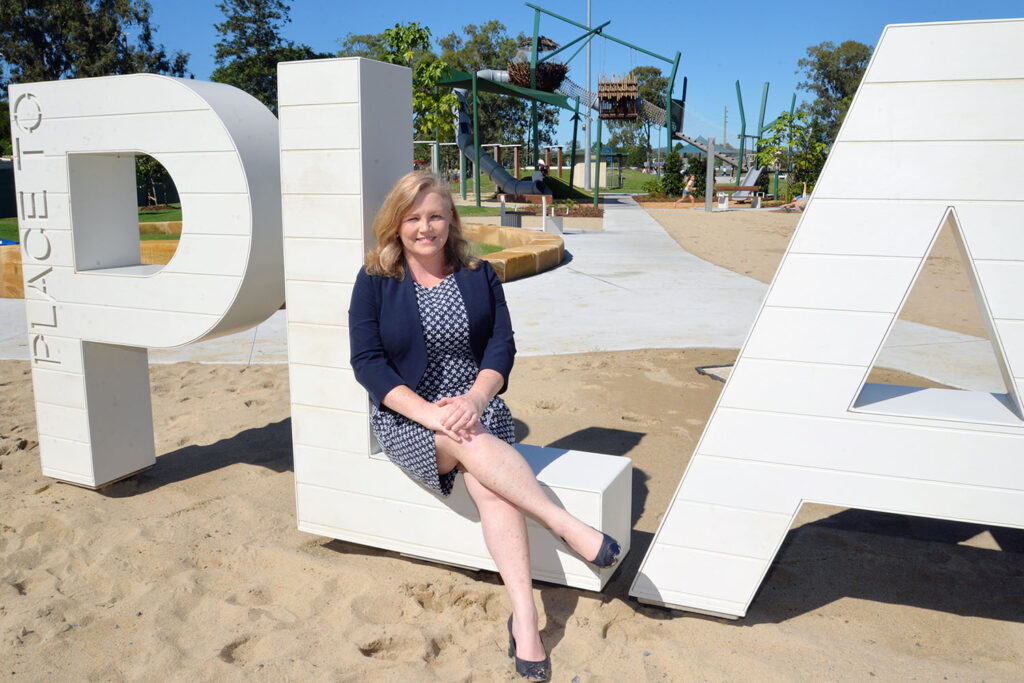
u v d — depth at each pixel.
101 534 3.10
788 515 2.31
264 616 2.50
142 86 3.05
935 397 2.39
